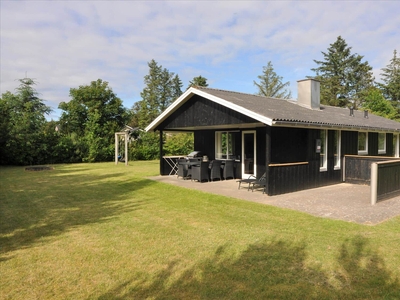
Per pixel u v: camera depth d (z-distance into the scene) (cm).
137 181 1198
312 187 1023
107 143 2506
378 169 752
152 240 494
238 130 1275
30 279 362
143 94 5734
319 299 309
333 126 991
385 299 307
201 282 348
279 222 590
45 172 1574
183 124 1238
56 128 2753
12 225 590
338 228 540
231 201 795
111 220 621
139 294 324
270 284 341
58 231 549
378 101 2938
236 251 440
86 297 320
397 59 3959
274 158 955
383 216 623
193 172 1180
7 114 2116
